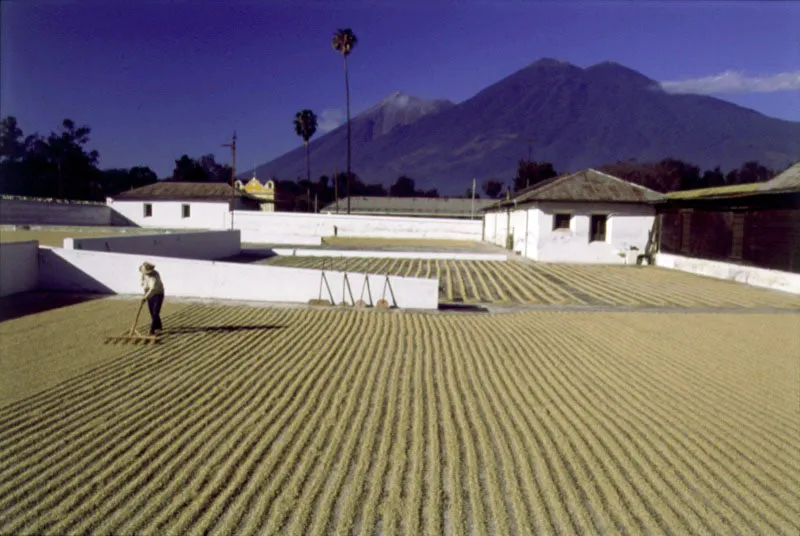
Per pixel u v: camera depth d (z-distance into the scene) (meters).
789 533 4.77
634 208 27.73
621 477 5.68
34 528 4.54
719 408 7.72
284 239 41.38
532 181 68.88
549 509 5.05
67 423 6.67
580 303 16.92
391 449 6.20
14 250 15.70
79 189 61.97
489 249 35.50
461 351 10.62
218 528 4.62
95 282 16.42
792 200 18.56
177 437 6.35
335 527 4.69
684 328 13.07
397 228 44.06
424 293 15.43
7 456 5.79
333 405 7.50
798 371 9.57
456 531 4.66
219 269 16.03
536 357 10.26
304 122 66.38
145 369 8.89
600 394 8.21
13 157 58.91
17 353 9.66
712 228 23.05
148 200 46.97
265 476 5.49
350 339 11.34
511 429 6.83
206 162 102.94
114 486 5.22
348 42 53.31
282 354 10.02
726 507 5.17
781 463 6.10
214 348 10.30
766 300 17.34
